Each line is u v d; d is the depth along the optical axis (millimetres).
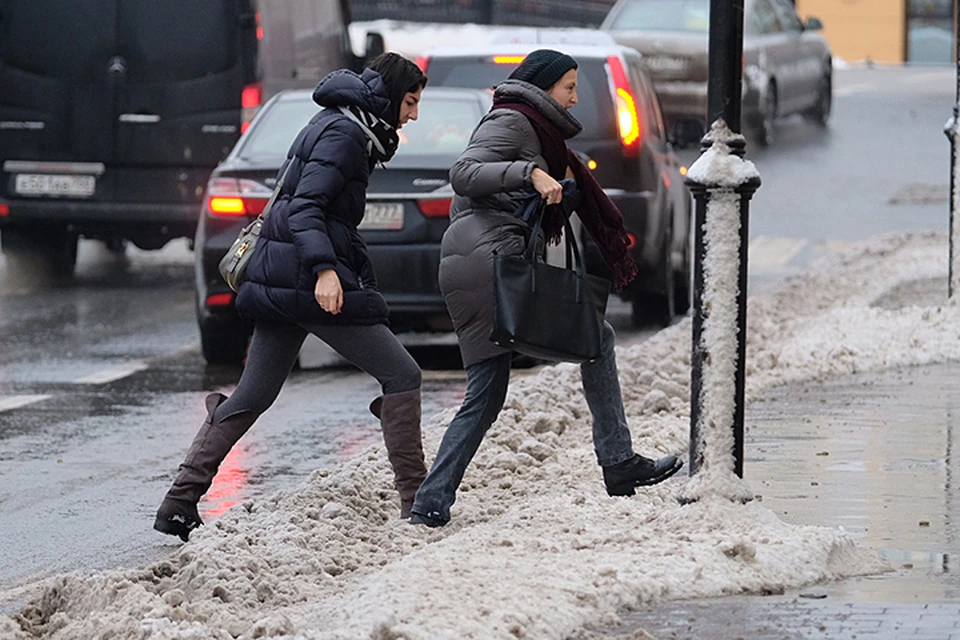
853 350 29531
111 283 48312
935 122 84625
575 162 17797
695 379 17094
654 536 16422
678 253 42188
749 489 17109
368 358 18359
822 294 39188
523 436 21859
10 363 33406
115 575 15727
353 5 121000
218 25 45500
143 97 45500
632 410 24828
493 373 17766
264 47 46750
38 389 30109
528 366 32281
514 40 47281
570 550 15953
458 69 41281
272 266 18141
